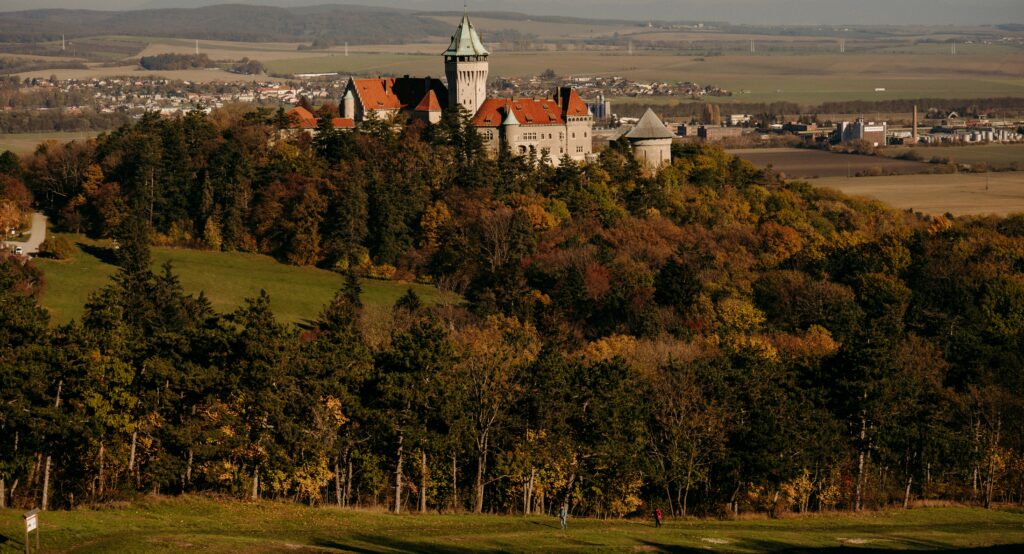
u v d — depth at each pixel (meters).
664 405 155.50
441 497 148.88
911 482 171.00
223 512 126.44
